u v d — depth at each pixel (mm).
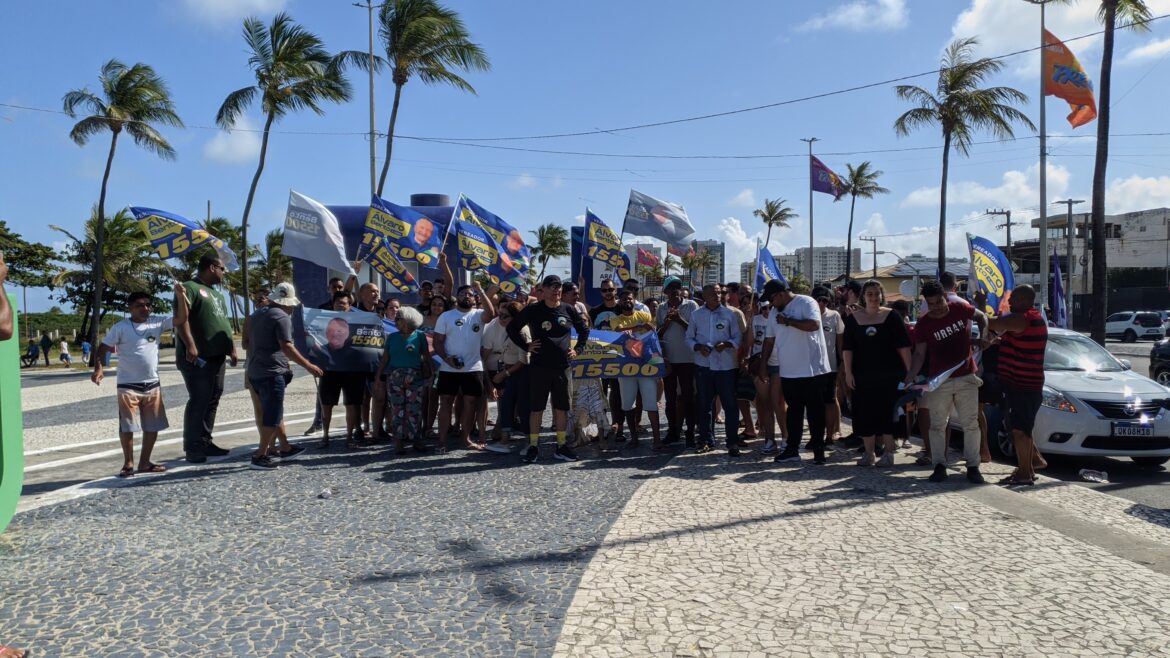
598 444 8844
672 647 3396
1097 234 18266
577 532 5137
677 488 6375
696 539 4941
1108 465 8023
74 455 8656
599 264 14195
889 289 68875
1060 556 4598
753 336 8797
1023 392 6621
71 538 5086
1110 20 17562
